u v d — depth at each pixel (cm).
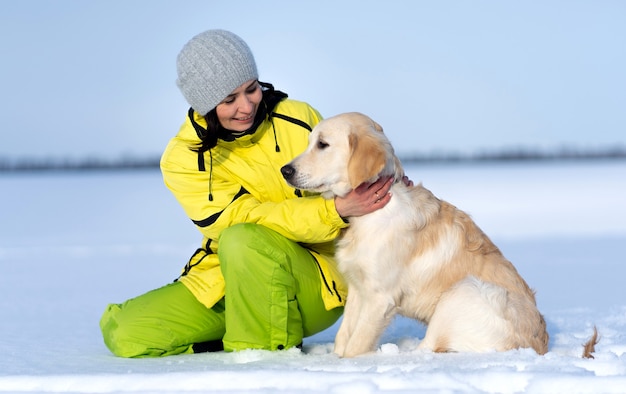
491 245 403
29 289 686
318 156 386
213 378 286
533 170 3381
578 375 272
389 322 378
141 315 384
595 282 657
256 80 389
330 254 412
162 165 398
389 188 379
